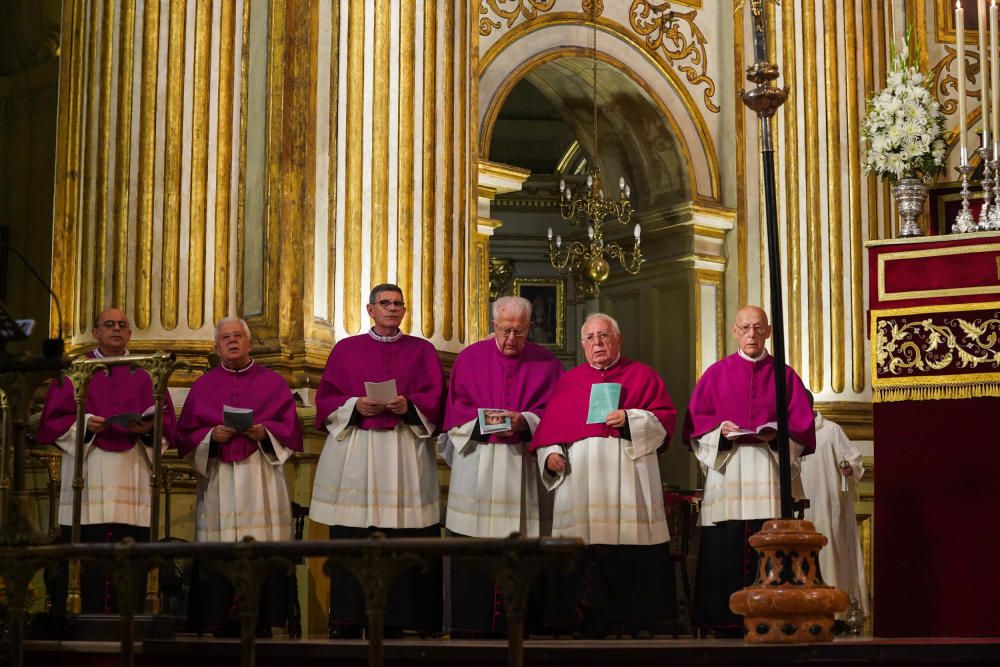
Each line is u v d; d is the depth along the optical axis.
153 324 10.54
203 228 10.68
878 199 13.90
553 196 18.41
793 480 8.34
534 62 13.12
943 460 7.19
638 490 7.98
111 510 8.30
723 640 7.50
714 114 14.05
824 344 13.55
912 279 7.37
